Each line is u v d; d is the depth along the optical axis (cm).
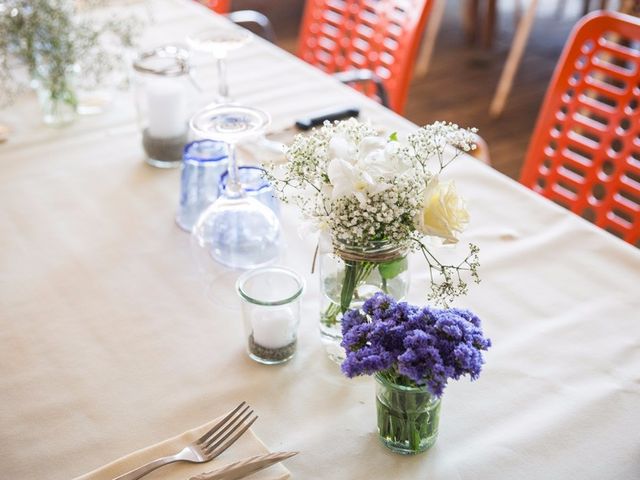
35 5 157
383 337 82
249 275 102
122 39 170
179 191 145
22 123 169
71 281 121
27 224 135
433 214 87
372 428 94
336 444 92
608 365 104
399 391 85
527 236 130
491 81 376
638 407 97
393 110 206
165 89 146
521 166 306
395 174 88
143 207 140
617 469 89
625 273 121
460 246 128
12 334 111
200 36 151
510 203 138
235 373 103
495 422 95
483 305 115
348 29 220
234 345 108
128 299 117
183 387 101
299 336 110
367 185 87
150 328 111
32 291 119
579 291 117
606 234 129
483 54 404
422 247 94
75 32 163
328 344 103
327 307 100
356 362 80
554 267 123
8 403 99
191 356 106
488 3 397
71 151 159
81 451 92
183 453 88
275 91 178
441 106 353
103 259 126
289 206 140
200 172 129
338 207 88
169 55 149
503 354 106
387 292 97
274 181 99
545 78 380
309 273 123
